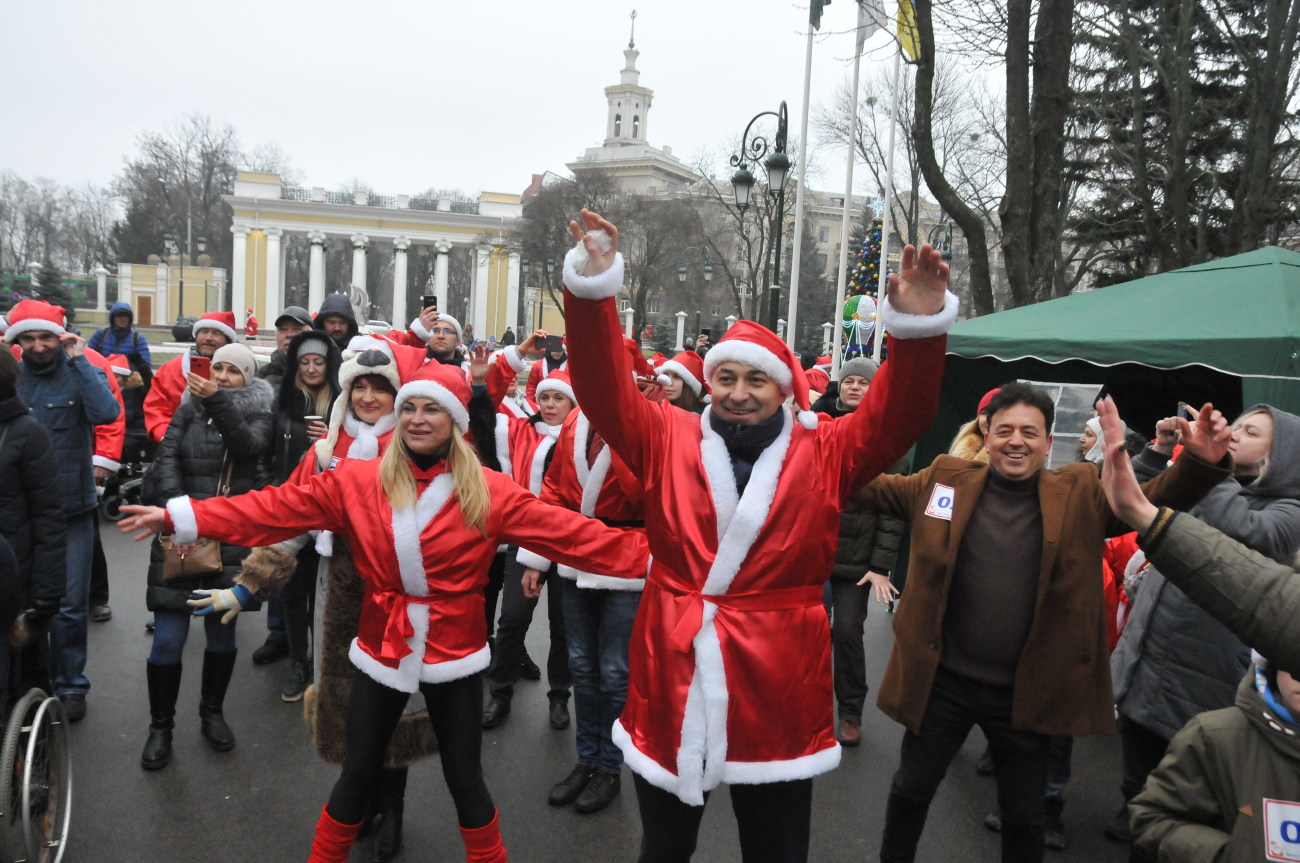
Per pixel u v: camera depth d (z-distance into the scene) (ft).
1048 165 30.78
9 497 10.71
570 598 12.76
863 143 83.56
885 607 24.04
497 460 15.30
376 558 8.80
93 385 14.43
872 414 6.84
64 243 233.96
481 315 203.21
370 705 8.88
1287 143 41.06
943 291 6.31
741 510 6.77
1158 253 42.68
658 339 155.02
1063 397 24.98
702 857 11.45
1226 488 10.00
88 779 12.31
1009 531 9.43
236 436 13.17
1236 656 10.51
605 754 12.60
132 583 21.76
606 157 279.28
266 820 11.57
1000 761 9.51
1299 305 16.84
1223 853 6.26
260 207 195.72
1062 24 30.07
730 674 6.77
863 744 15.21
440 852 11.07
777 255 44.34
